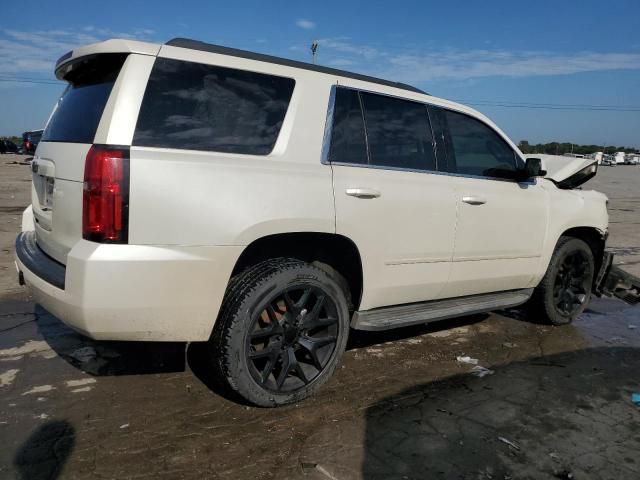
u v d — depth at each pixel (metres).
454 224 3.87
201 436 2.80
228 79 2.97
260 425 2.94
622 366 4.07
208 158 2.77
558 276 4.96
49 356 3.82
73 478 2.41
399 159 3.66
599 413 3.24
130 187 2.54
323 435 2.86
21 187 17.09
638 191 25.91
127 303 2.58
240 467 2.54
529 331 4.89
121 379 3.48
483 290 4.35
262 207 2.87
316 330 3.33
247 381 2.93
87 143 2.70
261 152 3.00
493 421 3.09
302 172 3.08
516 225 4.36
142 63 2.73
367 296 3.48
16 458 2.55
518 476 2.56
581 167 5.12
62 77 3.43
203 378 3.53
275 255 3.31
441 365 3.95
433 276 3.83
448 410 3.21
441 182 3.83
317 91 3.28
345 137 3.38
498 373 3.84
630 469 2.65
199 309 2.76
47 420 2.92
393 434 2.90
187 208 2.66
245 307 2.87
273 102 3.11
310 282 3.11
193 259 2.68
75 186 2.70
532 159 4.32
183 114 2.78
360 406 3.22
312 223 3.06
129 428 2.86
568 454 2.77
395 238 3.50
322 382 3.26
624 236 11.02
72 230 2.75
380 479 2.48
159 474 2.46
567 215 4.80
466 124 4.21
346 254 3.43
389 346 4.32
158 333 2.73
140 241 2.57
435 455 2.71
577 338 4.74
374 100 3.60
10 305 4.97
